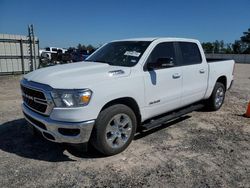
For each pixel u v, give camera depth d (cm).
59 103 370
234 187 342
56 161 406
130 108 443
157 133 532
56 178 358
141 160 412
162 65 470
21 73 1683
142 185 343
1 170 376
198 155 434
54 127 376
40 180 352
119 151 432
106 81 398
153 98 475
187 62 566
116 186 341
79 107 369
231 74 737
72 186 340
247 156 434
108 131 408
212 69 641
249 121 628
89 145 434
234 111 717
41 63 2227
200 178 362
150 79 463
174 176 366
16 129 541
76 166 391
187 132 542
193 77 573
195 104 641
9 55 1612
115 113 407
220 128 572
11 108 714
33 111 415
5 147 454
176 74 521
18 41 1642
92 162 404
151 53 484
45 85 383
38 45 1748
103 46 579
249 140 506
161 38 523
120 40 565
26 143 471
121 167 390
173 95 520
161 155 431
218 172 379
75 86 370
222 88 707
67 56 2542
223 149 460
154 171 379
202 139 505
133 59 470
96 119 390
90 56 561
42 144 467
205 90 629
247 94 1006
